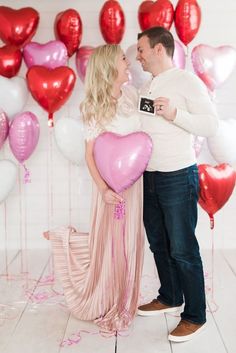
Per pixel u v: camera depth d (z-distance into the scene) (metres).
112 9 3.41
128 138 2.46
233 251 4.03
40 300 3.05
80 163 3.66
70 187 4.05
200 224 4.09
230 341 2.51
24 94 3.59
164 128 2.47
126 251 2.65
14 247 4.13
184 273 2.54
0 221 4.10
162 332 2.62
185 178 2.48
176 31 3.51
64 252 2.76
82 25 3.75
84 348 2.46
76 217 4.08
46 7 3.84
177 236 2.52
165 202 2.53
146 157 2.44
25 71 3.90
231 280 3.37
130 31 3.87
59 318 2.80
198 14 3.42
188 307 2.57
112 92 2.49
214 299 3.05
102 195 2.56
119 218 2.58
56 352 2.42
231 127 3.54
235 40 3.87
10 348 2.46
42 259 3.86
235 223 4.07
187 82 2.42
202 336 2.56
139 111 2.48
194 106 2.40
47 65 3.45
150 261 3.81
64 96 3.40
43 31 3.87
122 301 2.71
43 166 4.03
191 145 2.52
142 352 2.41
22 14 3.45
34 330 2.65
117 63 2.47
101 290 2.67
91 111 2.50
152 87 2.51
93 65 2.50
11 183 3.56
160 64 2.52
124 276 2.68
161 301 2.84
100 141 2.50
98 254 2.66
